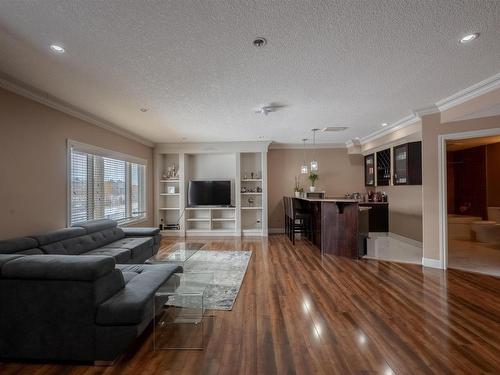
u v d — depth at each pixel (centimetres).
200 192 734
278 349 212
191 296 272
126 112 432
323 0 179
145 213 673
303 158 777
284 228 775
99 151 481
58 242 334
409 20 201
